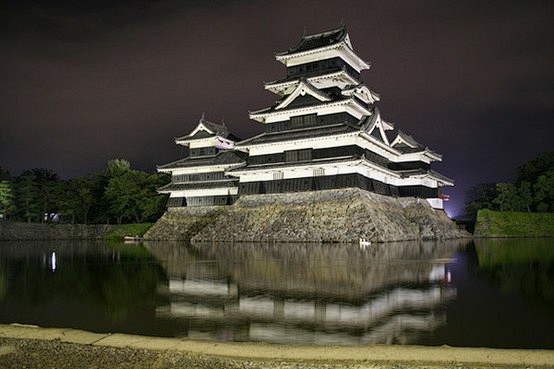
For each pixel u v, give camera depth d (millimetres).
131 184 85938
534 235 63875
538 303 15898
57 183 90000
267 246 45344
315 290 18797
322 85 62969
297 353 10781
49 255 41594
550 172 72688
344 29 63812
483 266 26594
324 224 49469
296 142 56094
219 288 19766
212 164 69062
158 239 68062
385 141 62406
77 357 10930
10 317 15227
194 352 11062
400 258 31422
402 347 10992
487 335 12031
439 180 70688
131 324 14047
